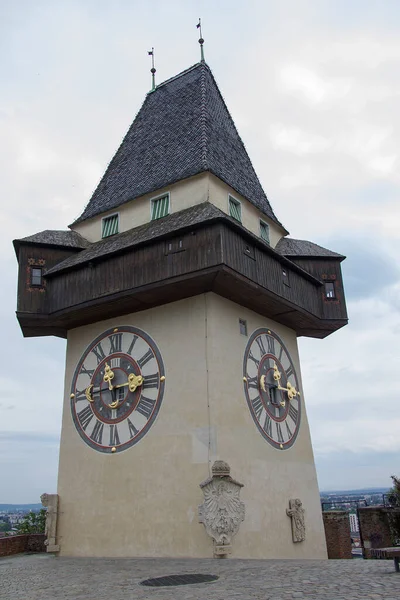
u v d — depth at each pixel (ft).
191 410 60.64
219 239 60.49
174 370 63.52
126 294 64.95
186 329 64.39
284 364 76.07
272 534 62.59
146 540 59.52
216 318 63.67
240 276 61.87
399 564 38.91
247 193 82.17
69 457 69.36
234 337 66.28
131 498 62.03
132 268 65.62
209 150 76.38
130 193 79.71
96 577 44.80
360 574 36.83
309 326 80.79
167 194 74.90
